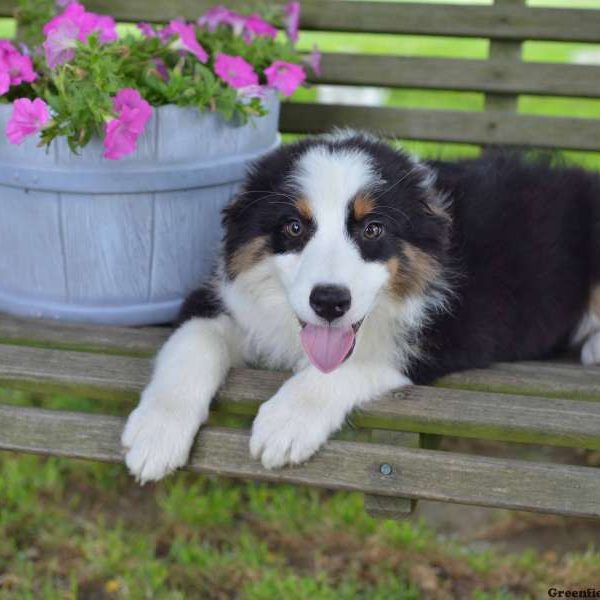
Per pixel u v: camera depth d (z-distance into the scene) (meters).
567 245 1.70
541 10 1.89
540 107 3.26
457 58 1.92
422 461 1.48
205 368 1.55
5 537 1.84
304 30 1.95
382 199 1.55
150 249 1.67
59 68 1.61
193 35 1.69
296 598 1.74
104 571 1.79
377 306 1.58
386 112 1.95
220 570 1.80
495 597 1.76
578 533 1.88
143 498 1.93
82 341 1.65
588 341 1.69
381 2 1.92
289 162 1.58
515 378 1.59
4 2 1.93
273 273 1.58
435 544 1.85
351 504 1.90
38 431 1.53
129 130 1.58
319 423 1.50
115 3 1.95
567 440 1.49
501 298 1.64
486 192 1.71
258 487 1.94
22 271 1.68
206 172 1.66
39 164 1.62
